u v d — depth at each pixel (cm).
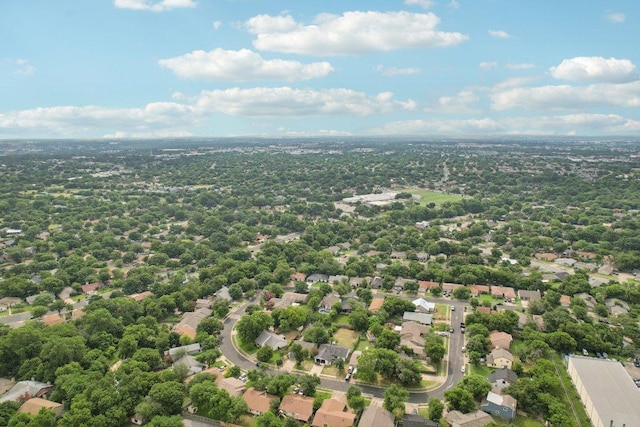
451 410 16738
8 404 16488
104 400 16125
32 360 19025
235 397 17062
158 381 17800
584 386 17525
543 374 18150
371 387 18712
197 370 19575
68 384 17188
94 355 19762
